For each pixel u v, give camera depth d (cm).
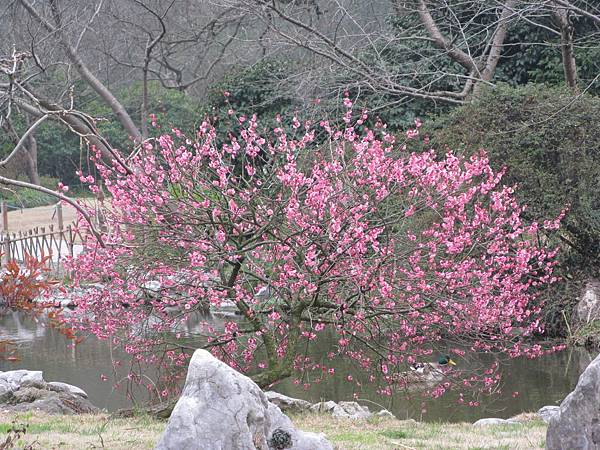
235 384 625
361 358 1350
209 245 1220
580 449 650
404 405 1334
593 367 651
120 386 1465
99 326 1335
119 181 1234
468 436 970
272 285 1215
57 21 2780
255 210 1225
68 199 598
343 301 1250
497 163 1867
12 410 1164
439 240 1281
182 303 1306
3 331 2028
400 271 1292
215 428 607
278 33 2466
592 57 2436
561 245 1953
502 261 1359
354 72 2439
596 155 1888
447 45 2422
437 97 2308
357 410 1216
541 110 1870
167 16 3519
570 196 1834
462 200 1300
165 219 1245
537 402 1343
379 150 1280
